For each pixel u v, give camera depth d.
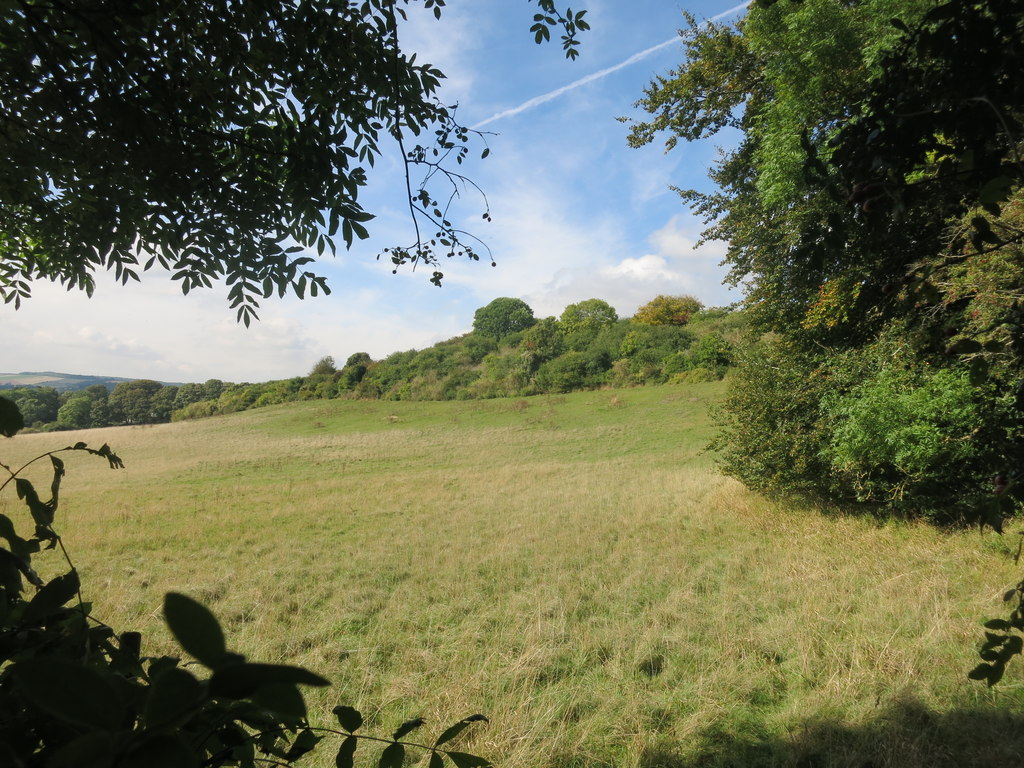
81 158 2.14
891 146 1.13
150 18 1.98
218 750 0.83
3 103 2.02
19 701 0.64
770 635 5.19
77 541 10.99
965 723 3.59
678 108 15.30
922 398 7.12
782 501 10.09
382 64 2.33
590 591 6.96
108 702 0.38
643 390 43.56
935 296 1.39
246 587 7.92
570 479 18.03
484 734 3.86
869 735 3.58
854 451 7.80
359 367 65.06
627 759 3.64
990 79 1.05
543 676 4.82
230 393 67.56
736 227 14.38
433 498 15.99
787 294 12.39
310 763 3.66
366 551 9.98
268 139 2.35
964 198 1.21
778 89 10.47
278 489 18.70
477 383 54.00
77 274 2.75
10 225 2.66
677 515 11.10
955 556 6.46
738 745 3.70
